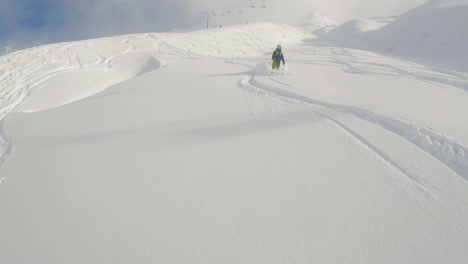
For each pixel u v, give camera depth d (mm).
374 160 3855
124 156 4387
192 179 3619
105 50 22562
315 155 4086
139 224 2822
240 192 3295
